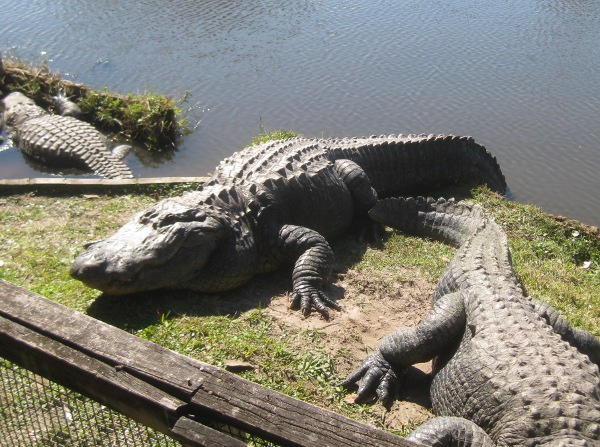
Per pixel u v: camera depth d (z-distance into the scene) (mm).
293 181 6953
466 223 6859
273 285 6484
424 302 6176
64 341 2730
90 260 5602
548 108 12156
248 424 2348
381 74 13445
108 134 12000
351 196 7746
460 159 9016
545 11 17062
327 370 5043
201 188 7180
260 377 4848
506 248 5848
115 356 2637
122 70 13867
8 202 7957
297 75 13469
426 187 8992
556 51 14523
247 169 7078
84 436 3523
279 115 12047
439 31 15672
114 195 8242
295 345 5293
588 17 16594
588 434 3672
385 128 11602
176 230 5797
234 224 6270
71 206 7859
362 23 16234
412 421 4715
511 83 13055
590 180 10117
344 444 2279
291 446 2297
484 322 4691
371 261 6969
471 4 17672
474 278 5230
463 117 11875
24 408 3635
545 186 10008
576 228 7973
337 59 14148
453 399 4473
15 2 17922
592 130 11422
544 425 3766
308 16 16719
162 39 15266
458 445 4027
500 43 14938
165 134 11523
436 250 7133
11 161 11195
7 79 13672
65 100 12680
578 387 3965
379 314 5961
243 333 5336
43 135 11156
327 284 6430
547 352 4281
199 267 5969
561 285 6734
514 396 4023
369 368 5062
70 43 15188
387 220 7316
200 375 2529
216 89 13000
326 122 11789
